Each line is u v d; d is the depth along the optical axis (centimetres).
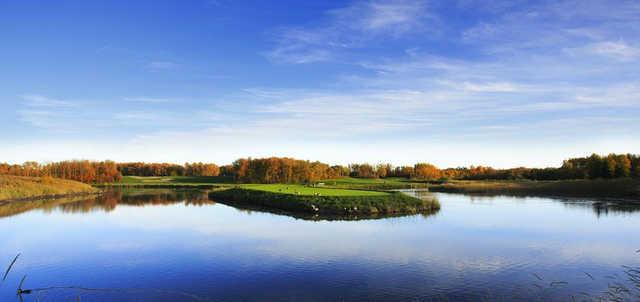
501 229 3216
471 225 3444
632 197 6191
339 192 5641
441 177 17162
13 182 7456
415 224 3531
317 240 2772
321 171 15138
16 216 4375
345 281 1808
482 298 1568
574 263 2109
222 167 19275
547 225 3422
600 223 3528
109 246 2641
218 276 1912
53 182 8644
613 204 5203
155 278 1891
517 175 13862
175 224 3659
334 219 3953
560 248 2478
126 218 4159
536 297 1580
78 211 4900
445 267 2033
